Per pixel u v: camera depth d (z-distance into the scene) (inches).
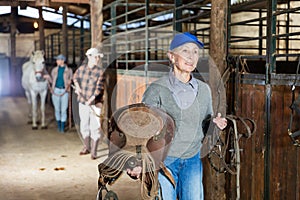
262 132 106.5
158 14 194.7
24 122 311.9
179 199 81.7
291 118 89.4
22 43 575.2
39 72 273.7
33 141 239.9
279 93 98.7
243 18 256.4
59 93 264.8
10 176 167.9
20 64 558.6
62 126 268.2
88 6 389.7
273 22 102.3
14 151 213.6
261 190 107.7
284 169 97.4
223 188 118.0
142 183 68.0
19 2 228.2
